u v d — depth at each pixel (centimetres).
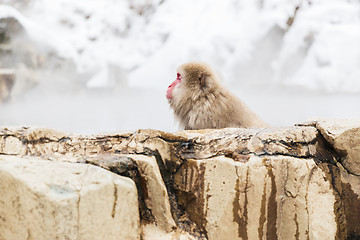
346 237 280
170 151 290
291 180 272
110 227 230
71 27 2267
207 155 286
